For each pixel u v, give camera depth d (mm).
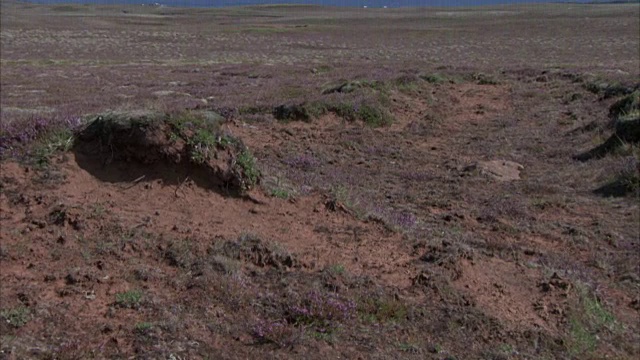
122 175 6078
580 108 16156
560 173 10328
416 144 12531
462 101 17328
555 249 6867
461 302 5055
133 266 5004
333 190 7133
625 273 6305
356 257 5562
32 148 6336
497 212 8062
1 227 5242
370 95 15172
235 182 6238
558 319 5094
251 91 18719
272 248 5402
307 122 13352
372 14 123688
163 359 3994
